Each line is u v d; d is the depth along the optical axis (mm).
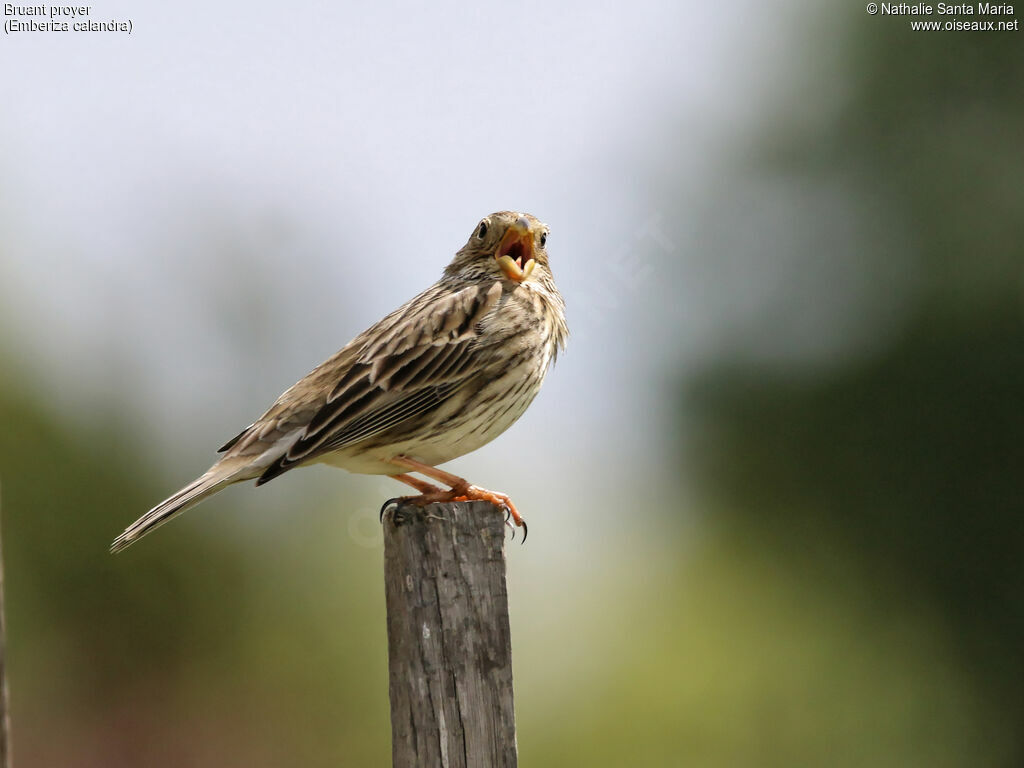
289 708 14750
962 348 16203
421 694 6035
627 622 15062
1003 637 16469
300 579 14875
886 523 16391
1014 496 16234
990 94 16234
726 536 16188
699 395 16312
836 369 16297
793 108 16375
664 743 14359
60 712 14438
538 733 14172
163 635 14758
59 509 14219
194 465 14648
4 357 14117
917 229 16234
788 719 15148
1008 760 16438
